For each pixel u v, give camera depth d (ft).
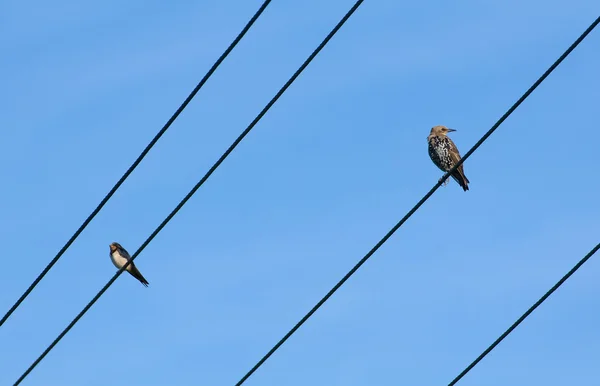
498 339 42.63
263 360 44.52
